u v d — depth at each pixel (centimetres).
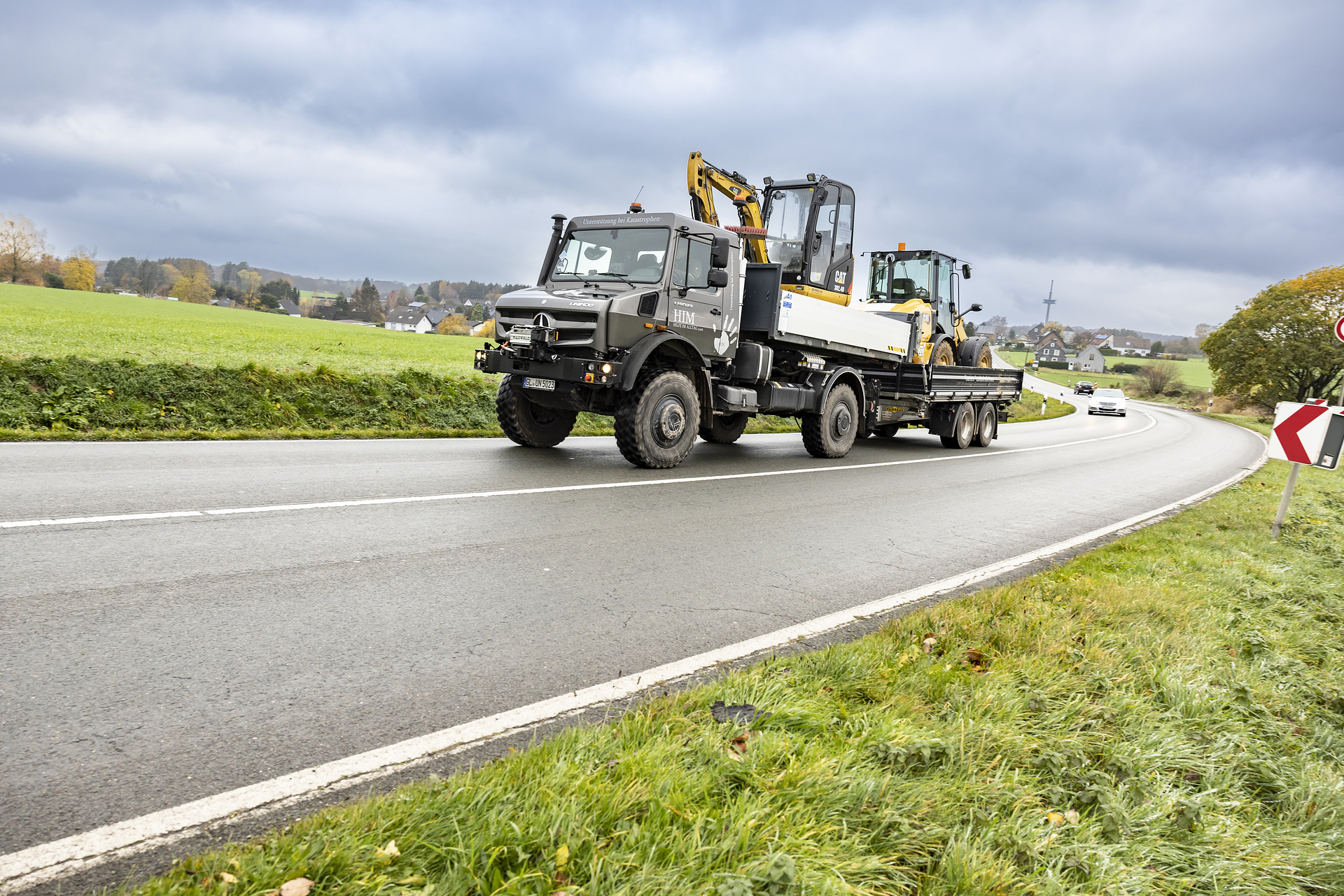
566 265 974
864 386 1275
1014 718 298
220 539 470
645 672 332
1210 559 625
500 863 190
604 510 653
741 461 1062
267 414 1070
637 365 853
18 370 933
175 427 970
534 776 226
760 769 242
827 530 657
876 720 283
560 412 1055
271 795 223
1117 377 11638
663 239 914
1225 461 1766
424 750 255
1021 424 3009
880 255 1714
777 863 192
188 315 4531
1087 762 273
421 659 326
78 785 220
